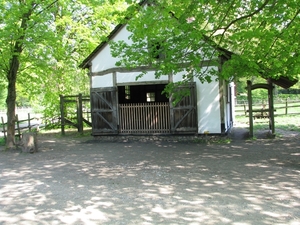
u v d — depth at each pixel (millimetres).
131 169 8672
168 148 12062
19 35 11531
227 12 8633
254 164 8570
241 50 9617
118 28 15109
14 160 10930
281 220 4660
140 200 5875
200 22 8922
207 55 10109
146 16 7883
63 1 13211
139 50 10586
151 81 15016
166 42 9812
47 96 19641
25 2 12266
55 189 6938
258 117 21156
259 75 8891
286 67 7883
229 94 17734
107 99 15852
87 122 18812
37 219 5168
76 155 11500
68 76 21125
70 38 18922
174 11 7828
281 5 7781
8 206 5906
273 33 7320
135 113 15555
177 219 4871
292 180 6805
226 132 14703
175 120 14562
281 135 13805
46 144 14820
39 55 13273
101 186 7008
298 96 41500
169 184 6918
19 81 15391
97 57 15977
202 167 8508
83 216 5195
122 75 15477
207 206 5391
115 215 5172
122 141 14602
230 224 4590
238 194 5977
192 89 14148
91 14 17719
